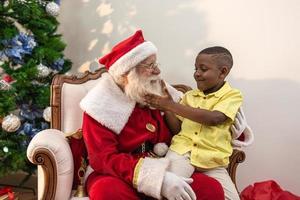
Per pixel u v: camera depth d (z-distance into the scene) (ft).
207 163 5.44
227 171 6.00
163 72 8.10
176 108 5.35
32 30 7.70
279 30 7.16
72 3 9.14
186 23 7.84
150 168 4.84
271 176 7.45
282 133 7.29
